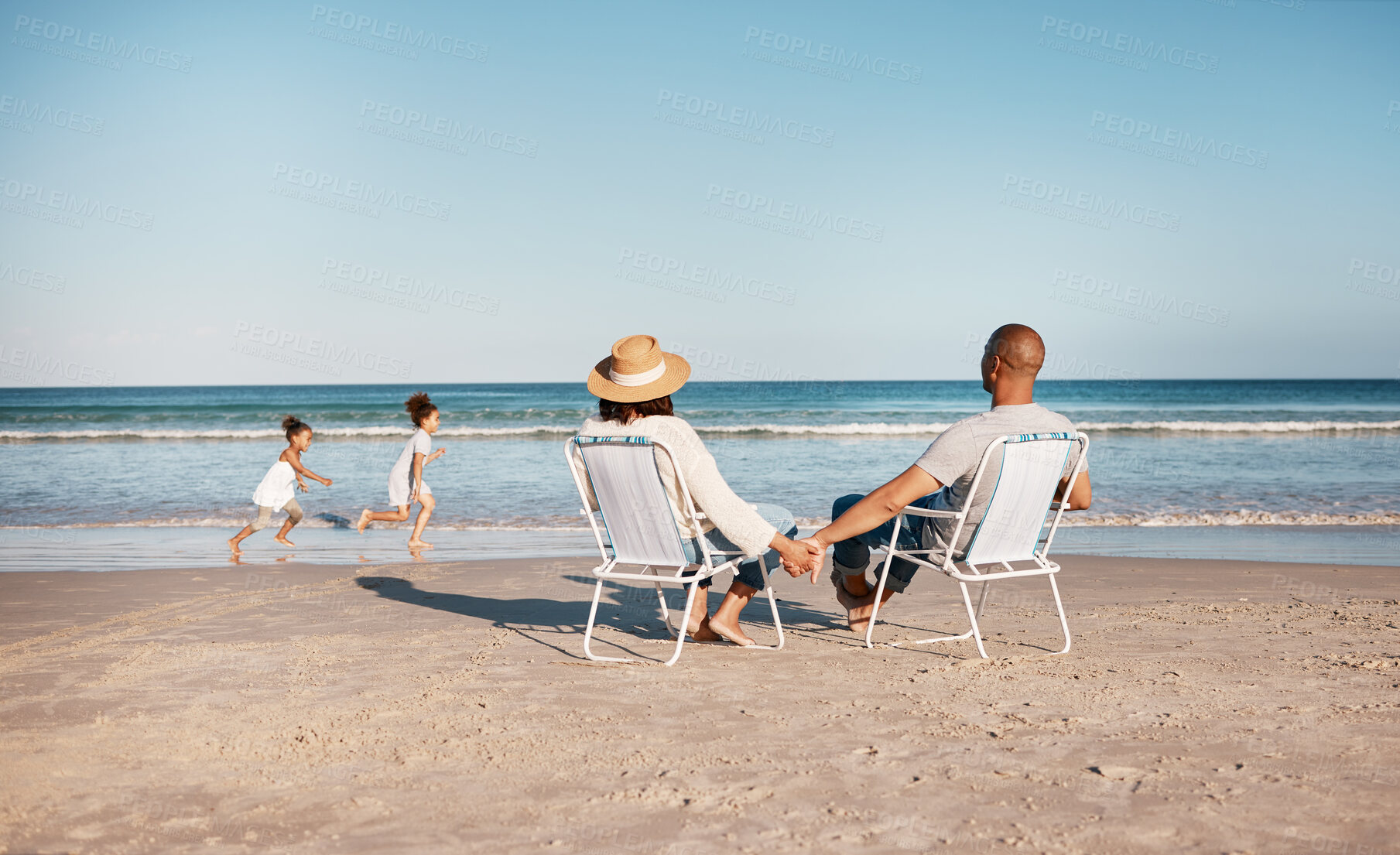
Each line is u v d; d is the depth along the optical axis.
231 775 2.31
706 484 3.42
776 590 5.52
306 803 2.13
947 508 3.57
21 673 3.38
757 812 2.06
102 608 4.89
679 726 2.70
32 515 10.70
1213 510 10.18
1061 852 1.83
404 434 25.17
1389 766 2.27
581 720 2.77
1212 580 5.65
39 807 2.10
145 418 31.56
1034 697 2.96
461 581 5.87
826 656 3.63
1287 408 37.41
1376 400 43.56
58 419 31.30
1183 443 20.98
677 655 3.49
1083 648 3.69
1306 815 1.99
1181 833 1.91
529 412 33.12
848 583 4.07
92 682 3.24
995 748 2.47
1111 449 19.38
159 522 10.03
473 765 2.38
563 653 3.72
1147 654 3.55
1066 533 8.55
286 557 7.50
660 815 2.05
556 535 8.98
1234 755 2.37
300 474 8.66
